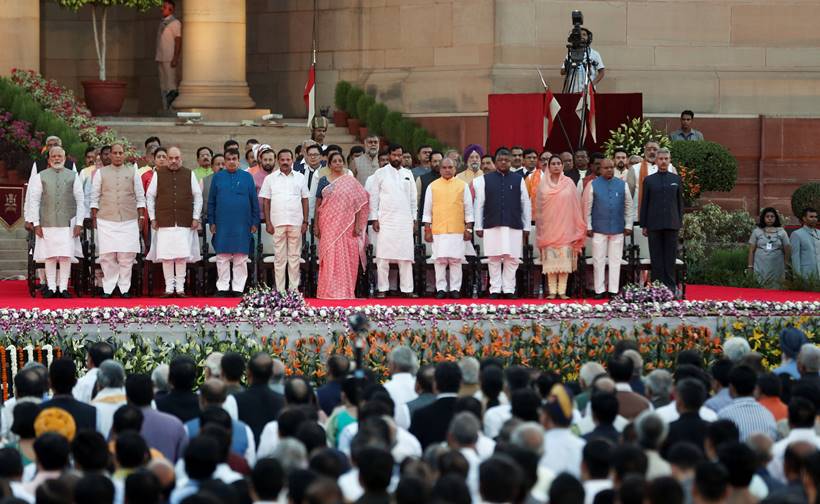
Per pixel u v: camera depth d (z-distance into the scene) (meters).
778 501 23.30
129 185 61.91
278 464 24.48
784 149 93.00
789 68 94.38
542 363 53.66
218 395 33.03
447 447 28.36
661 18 93.06
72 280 65.31
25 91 85.62
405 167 67.25
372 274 63.97
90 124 85.12
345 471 27.23
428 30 92.94
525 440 26.52
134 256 62.50
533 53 91.06
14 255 76.19
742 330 55.56
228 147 62.19
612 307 55.12
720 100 93.12
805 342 41.81
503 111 83.25
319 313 52.97
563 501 23.25
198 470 25.86
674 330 55.03
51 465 26.44
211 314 52.47
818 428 31.12
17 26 91.12
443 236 62.56
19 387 34.72
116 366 34.81
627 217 63.38
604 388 32.28
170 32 97.50
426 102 92.19
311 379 52.03
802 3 94.56
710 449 28.89
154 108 105.19
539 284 65.44
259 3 101.25
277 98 100.81
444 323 53.50
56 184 61.47
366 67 96.06
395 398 36.69
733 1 93.81
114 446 27.34
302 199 62.47
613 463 25.55
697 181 83.94
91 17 106.12
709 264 78.69
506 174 62.88
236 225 61.97
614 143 80.50
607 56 92.50
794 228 86.56
